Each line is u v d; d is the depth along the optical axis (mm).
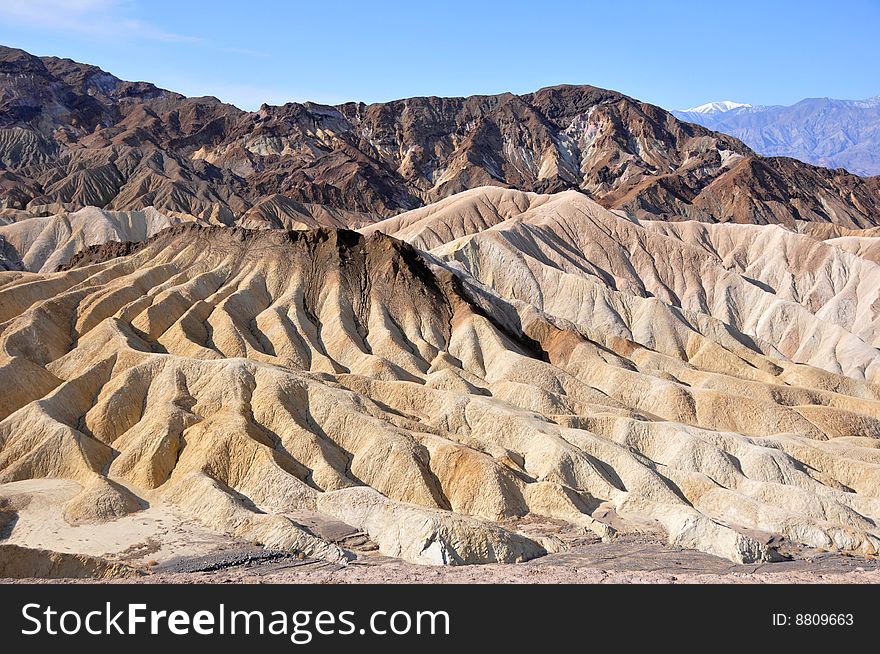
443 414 80500
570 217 198250
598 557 55219
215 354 90625
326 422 74000
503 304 124625
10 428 70250
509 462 71125
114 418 74625
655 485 69375
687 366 114812
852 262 187500
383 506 59562
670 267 186875
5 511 59844
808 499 69188
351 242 120750
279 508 61688
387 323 108688
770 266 195875
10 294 103312
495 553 54469
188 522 59188
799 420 93875
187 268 117688
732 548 58312
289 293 111750
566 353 112562
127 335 91000
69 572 48406
